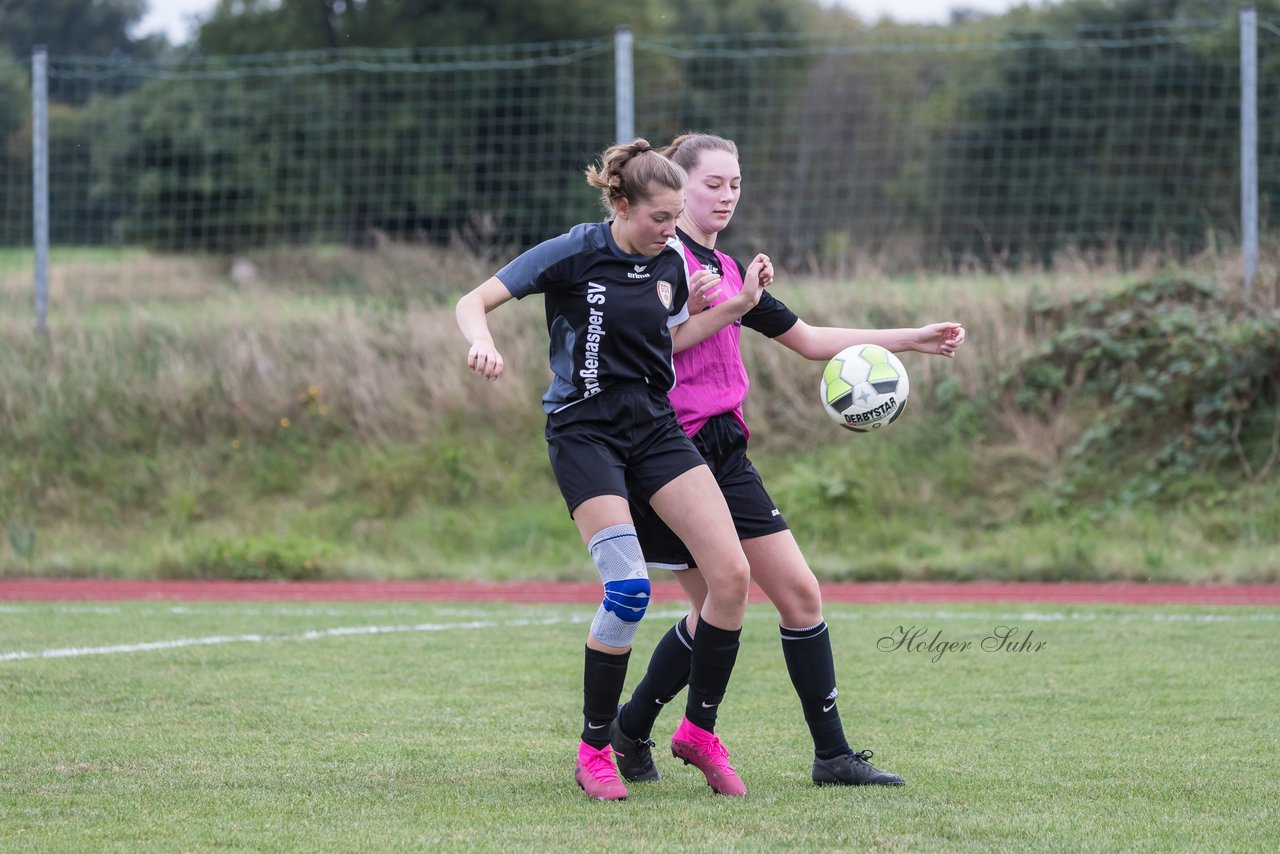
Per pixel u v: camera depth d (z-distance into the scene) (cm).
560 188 7712
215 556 3938
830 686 1502
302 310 5281
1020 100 7350
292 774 1520
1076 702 1981
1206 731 1775
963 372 4544
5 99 7325
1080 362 4472
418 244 5769
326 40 12100
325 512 4425
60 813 1334
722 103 8412
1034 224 6144
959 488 4247
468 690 2078
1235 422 4159
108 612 3091
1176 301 4528
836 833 1271
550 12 11888
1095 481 4169
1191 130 6325
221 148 7506
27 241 6412
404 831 1273
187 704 1950
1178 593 3359
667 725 1872
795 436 4566
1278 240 4709
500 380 4759
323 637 2648
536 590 3606
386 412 4772
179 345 5119
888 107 8981
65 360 4978
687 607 3181
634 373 1447
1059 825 1300
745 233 6775
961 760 1614
